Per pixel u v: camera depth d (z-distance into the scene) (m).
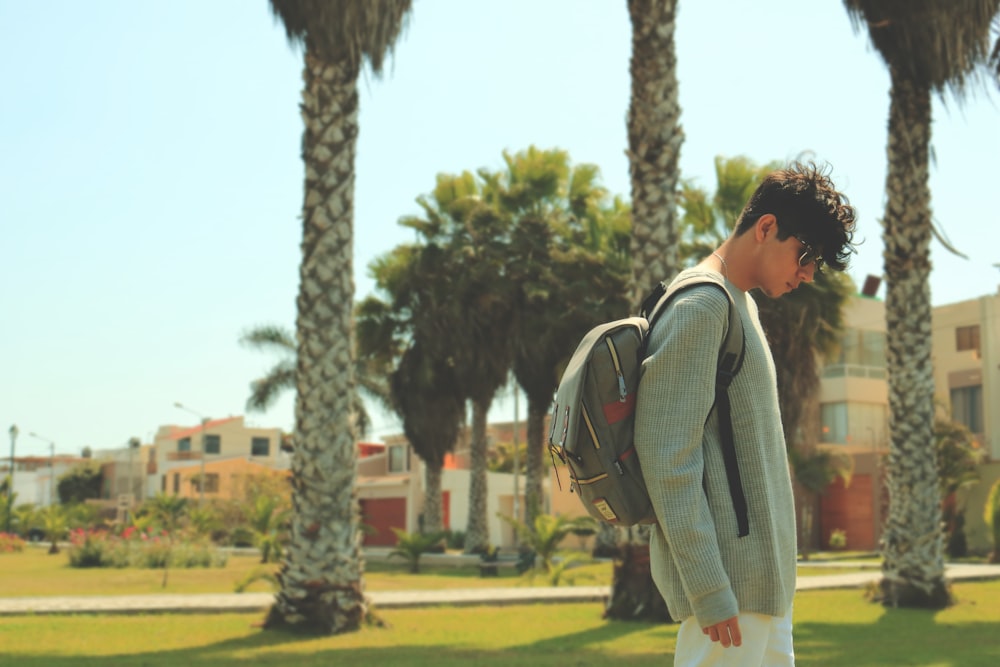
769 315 23.34
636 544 12.07
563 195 30.83
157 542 29.72
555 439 2.63
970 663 8.34
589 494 2.62
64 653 9.11
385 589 18.41
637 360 2.59
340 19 10.83
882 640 10.10
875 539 37.78
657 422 2.50
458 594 14.66
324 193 11.38
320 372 11.26
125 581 21.89
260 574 15.12
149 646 9.73
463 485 51.50
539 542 20.52
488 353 29.73
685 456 2.48
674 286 2.64
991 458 34.75
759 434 2.61
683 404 2.50
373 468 59.75
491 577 23.52
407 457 58.16
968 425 36.16
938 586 13.46
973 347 36.97
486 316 29.09
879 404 41.12
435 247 30.16
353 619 10.98
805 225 2.67
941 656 8.78
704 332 2.51
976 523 34.09
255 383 40.75
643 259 12.10
